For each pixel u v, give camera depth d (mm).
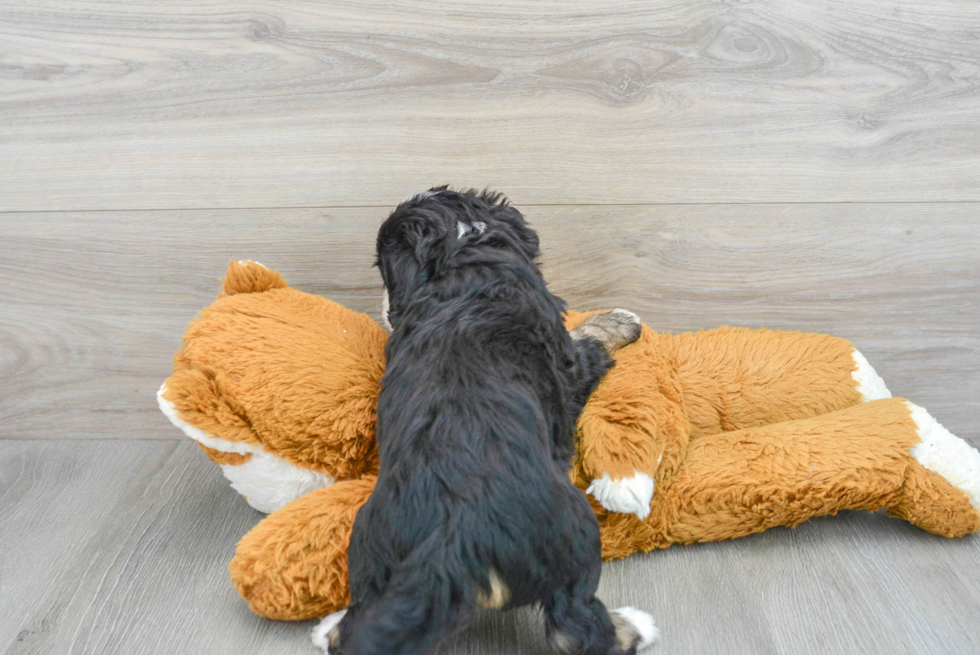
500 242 1564
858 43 1768
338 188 1875
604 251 1922
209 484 1864
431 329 1406
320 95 1806
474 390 1264
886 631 1338
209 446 1479
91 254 1922
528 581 1156
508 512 1146
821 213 1882
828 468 1505
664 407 1538
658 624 1356
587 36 1767
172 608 1438
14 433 2066
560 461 1375
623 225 1903
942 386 2014
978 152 1831
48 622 1400
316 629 1335
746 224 1896
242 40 1770
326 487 1483
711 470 1524
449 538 1113
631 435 1459
